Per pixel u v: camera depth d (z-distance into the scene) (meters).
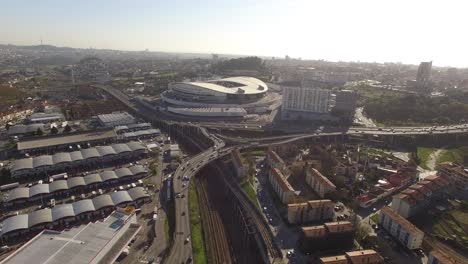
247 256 144.88
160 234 143.62
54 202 164.25
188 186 184.25
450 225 157.00
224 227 165.38
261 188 193.50
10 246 132.00
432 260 122.12
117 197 165.12
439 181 184.50
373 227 154.38
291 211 154.25
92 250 117.75
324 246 135.62
